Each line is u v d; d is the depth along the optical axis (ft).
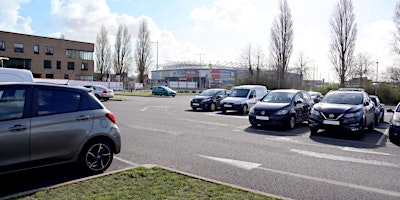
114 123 19.35
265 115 39.40
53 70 206.80
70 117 17.12
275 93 44.75
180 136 32.76
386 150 27.37
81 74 222.69
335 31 129.59
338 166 21.44
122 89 213.66
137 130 36.52
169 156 23.47
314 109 35.68
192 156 23.57
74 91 18.02
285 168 20.63
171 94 136.67
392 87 112.88
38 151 15.92
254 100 63.00
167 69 352.90
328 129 33.45
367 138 33.96
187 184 15.85
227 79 291.17
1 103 15.26
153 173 17.66
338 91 40.55
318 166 21.33
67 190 14.57
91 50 228.43
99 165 18.45
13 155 15.15
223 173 19.22
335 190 16.43
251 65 167.12
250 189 15.39
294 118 40.68
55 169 19.02
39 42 199.41
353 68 132.16
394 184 17.65
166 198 13.83
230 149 26.48
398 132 29.96
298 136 34.45
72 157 17.22
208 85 255.09
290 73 151.43
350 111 33.32
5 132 14.85
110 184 15.56
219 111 65.87
